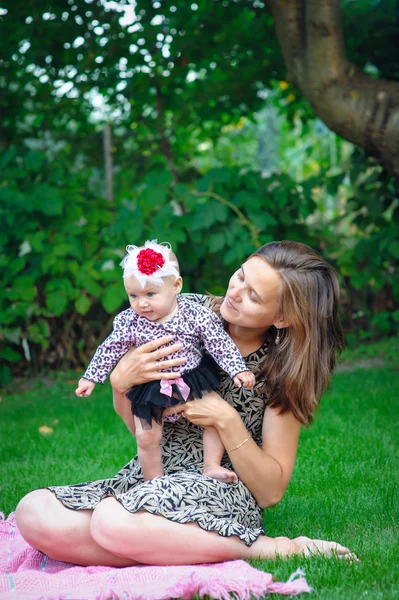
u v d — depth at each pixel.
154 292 2.78
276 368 2.79
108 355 2.90
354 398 5.84
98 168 9.30
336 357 2.90
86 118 8.93
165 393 2.71
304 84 6.44
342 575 2.59
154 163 8.98
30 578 2.57
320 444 4.62
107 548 2.58
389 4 7.41
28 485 4.03
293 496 3.69
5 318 6.70
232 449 2.74
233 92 8.20
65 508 2.70
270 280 2.66
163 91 8.48
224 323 2.92
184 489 2.63
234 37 7.66
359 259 7.79
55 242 6.86
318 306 2.73
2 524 3.27
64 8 7.29
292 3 6.36
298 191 7.45
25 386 6.98
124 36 7.59
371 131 6.22
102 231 7.25
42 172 7.12
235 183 7.03
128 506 2.55
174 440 2.92
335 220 7.93
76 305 6.85
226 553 2.62
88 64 7.66
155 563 2.59
